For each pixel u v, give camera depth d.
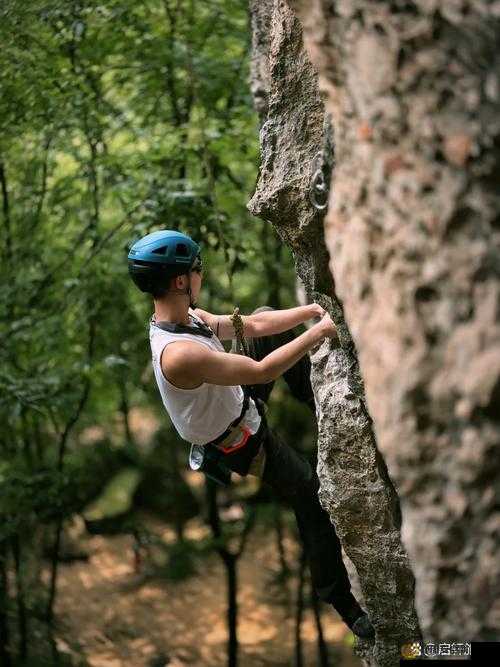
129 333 6.61
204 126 5.83
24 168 6.17
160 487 9.61
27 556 7.45
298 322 3.61
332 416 3.44
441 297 2.01
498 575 2.08
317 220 3.11
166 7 5.84
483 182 1.93
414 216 2.02
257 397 3.73
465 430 2.04
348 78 2.17
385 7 1.99
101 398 7.70
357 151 2.17
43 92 5.41
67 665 7.33
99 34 5.71
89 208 6.38
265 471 3.72
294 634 8.31
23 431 6.92
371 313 2.18
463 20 1.87
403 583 3.55
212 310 7.50
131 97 6.27
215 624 8.41
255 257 6.73
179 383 3.21
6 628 7.11
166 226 5.73
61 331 6.25
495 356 1.95
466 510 2.09
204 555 8.96
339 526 3.57
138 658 7.81
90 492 9.22
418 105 1.98
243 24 6.09
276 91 3.36
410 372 2.08
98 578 8.88
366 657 4.00
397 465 2.16
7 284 6.13
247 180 6.74
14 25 5.18
